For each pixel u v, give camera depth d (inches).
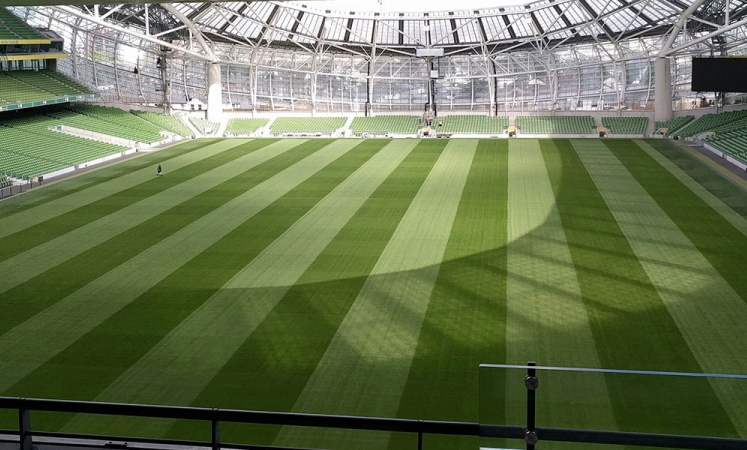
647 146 2513.5
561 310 924.0
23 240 1330.0
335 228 1392.7
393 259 1173.1
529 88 3513.8
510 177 1932.8
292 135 3221.0
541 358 781.9
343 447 611.2
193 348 828.0
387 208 1565.0
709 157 2217.0
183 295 1010.1
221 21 3006.9
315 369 768.3
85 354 816.9
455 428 216.7
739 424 198.7
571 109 3415.4
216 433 225.0
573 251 1199.6
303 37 3265.3
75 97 2573.8
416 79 3629.4
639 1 2635.3
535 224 1395.2
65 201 1665.8
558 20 3090.6
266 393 717.3
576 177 1915.6
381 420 219.8
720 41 2755.9
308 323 898.1
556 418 205.5
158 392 724.0
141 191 1775.3
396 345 825.5
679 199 1604.3
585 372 206.1
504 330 862.5
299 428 642.8
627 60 3122.5
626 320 885.8
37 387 739.4
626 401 204.5
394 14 3250.5
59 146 2244.1
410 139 2827.3
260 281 1068.5
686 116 2960.1
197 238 1327.5
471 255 1187.9
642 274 1065.5
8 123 2370.8
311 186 1830.7
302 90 3609.7
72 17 2667.3
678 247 1210.6
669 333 843.4
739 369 747.4
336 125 3356.3
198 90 3353.8
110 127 2628.0
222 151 2470.5
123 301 991.0
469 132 3189.0
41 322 916.0
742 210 1485.0
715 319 882.1
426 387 722.8
